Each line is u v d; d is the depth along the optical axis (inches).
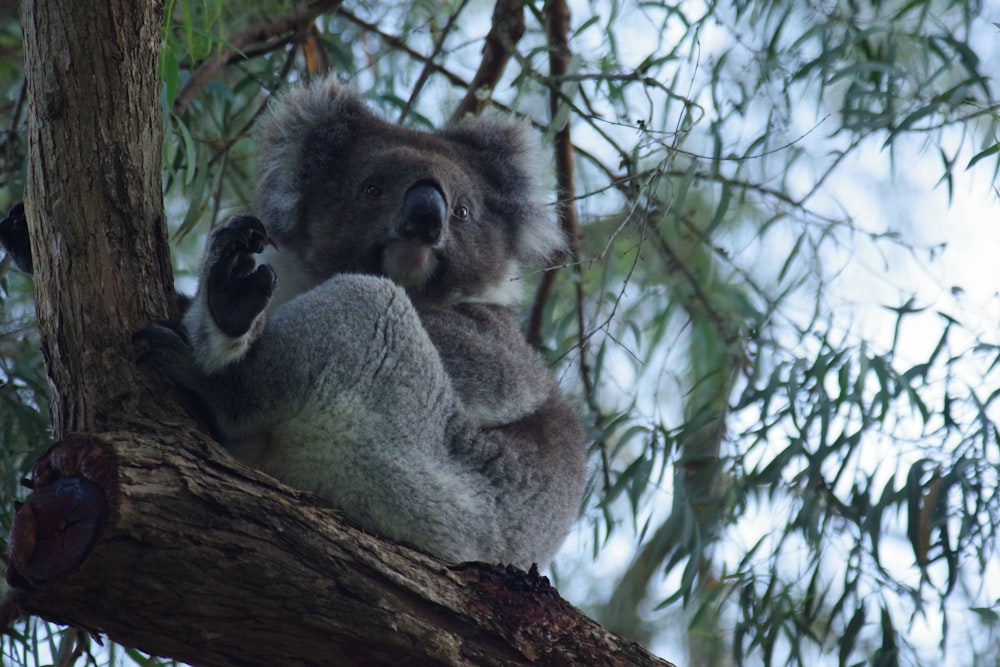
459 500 211.5
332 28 355.9
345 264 253.4
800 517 264.5
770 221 293.1
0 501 269.6
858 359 268.2
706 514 279.7
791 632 278.4
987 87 284.4
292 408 192.5
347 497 201.2
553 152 308.3
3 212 310.2
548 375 256.5
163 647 153.2
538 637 170.6
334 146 258.5
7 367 284.0
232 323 175.0
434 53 327.3
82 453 146.8
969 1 303.9
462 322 241.4
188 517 147.4
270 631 153.2
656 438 282.7
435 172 250.1
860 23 303.9
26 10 179.0
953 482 254.4
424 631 160.2
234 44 315.9
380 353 200.7
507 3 316.2
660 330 315.6
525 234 275.9
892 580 262.5
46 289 174.6
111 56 176.4
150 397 169.9
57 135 175.2
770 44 292.4
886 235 280.2
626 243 341.4
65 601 143.2
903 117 285.6
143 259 178.5
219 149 319.6
